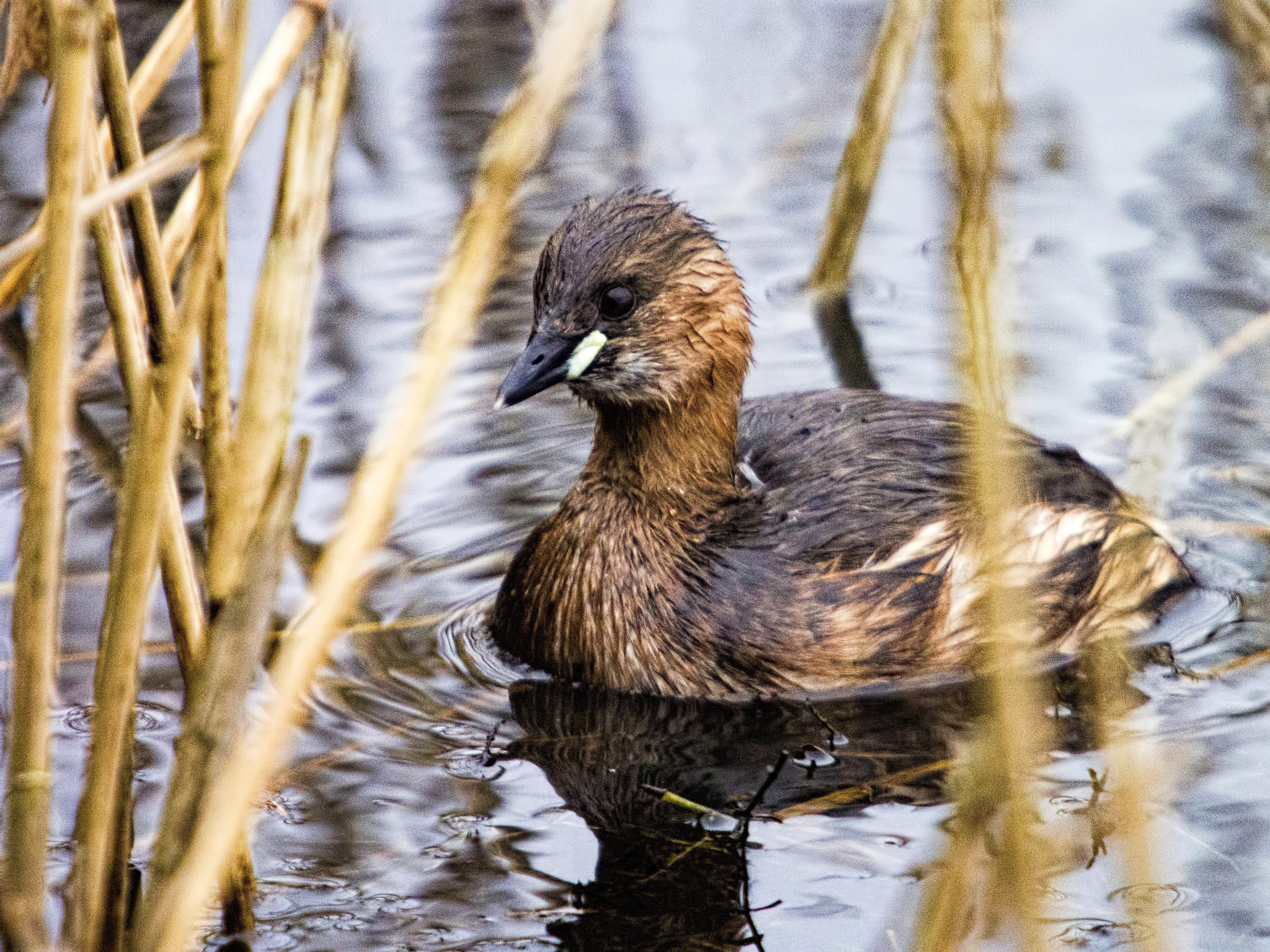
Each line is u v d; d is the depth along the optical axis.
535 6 7.26
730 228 16.64
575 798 9.39
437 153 17.66
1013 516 10.06
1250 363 13.68
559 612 11.14
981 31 4.49
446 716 10.40
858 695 10.89
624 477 11.16
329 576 5.33
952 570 11.20
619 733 10.31
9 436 13.15
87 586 11.48
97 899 6.20
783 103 18.59
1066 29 19.77
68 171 5.22
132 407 6.34
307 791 9.34
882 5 20.33
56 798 9.10
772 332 15.20
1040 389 13.68
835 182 16.56
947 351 14.34
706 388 11.16
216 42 5.89
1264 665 10.85
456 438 13.79
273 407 6.29
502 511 12.98
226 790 5.74
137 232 6.78
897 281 15.98
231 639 6.07
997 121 4.64
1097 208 16.31
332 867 8.58
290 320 6.19
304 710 10.27
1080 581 11.34
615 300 10.81
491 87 18.75
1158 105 18.06
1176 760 9.59
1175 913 8.08
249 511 6.40
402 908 8.23
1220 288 14.83
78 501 12.59
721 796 9.46
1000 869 7.66
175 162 5.44
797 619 10.85
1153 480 7.31
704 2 20.44
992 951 7.66
